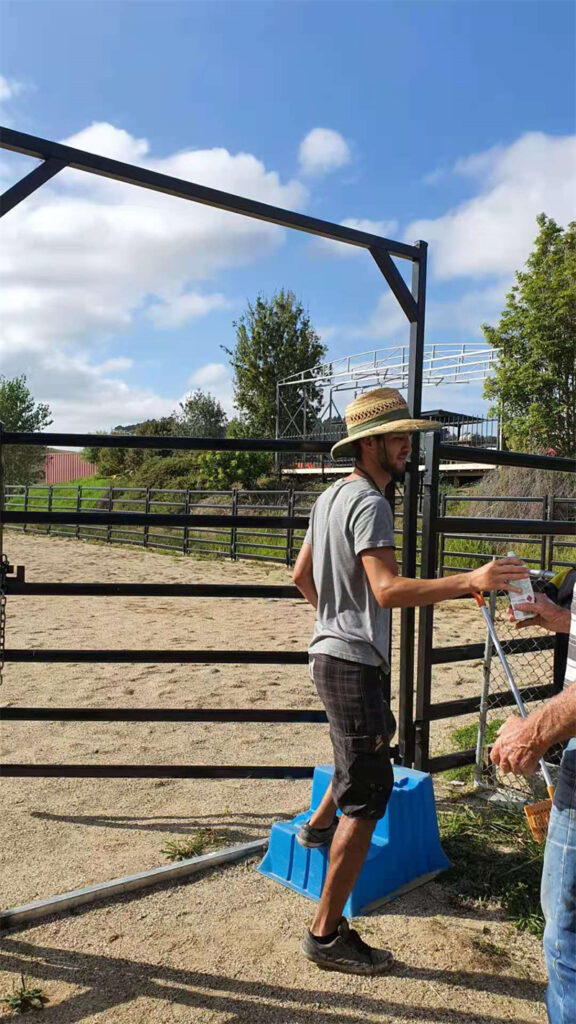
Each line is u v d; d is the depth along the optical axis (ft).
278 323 117.08
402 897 9.63
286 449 11.41
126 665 21.85
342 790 8.02
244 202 10.75
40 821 11.82
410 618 12.12
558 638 13.55
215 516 11.48
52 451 148.36
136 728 16.29
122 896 9.49
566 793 5.53
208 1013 7.46
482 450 12.60
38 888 9.71
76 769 11.07
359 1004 7.63
